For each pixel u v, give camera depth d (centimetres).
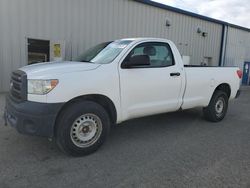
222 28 1850
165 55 528
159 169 376
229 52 1952
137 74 470
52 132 383
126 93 457
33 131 379
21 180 334
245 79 2045
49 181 334
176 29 1516
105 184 331
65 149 398
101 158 410
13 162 386
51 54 1037
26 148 439
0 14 904
